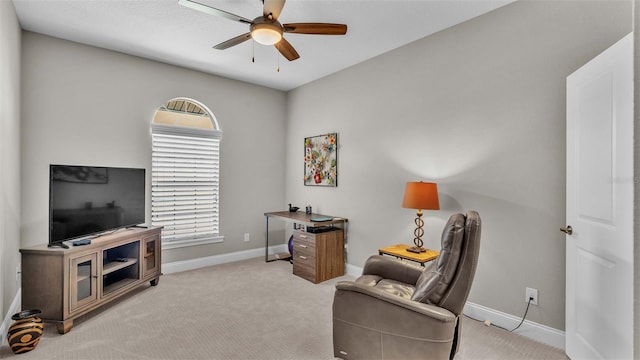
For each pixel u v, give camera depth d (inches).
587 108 73.7
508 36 97.3
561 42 86.7
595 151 71.0
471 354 83.0
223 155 170.1
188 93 156.5
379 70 137.9
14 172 103.5
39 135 118.3
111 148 134.7
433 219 117.6
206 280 141.9
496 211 99.9
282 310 110.5
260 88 183.8
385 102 135.4
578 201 77.2
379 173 138.0
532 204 92.2
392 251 112.1
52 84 121.2
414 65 124.0
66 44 124.3
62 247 97.0
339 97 157.8
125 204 125.6
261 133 184.7
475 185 105.2
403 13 103.3
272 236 190.4
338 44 127.1
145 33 119.3
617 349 63.8
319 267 140.5
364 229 144.9
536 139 91.4
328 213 163.9
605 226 67.5
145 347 85.7
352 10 101.8
